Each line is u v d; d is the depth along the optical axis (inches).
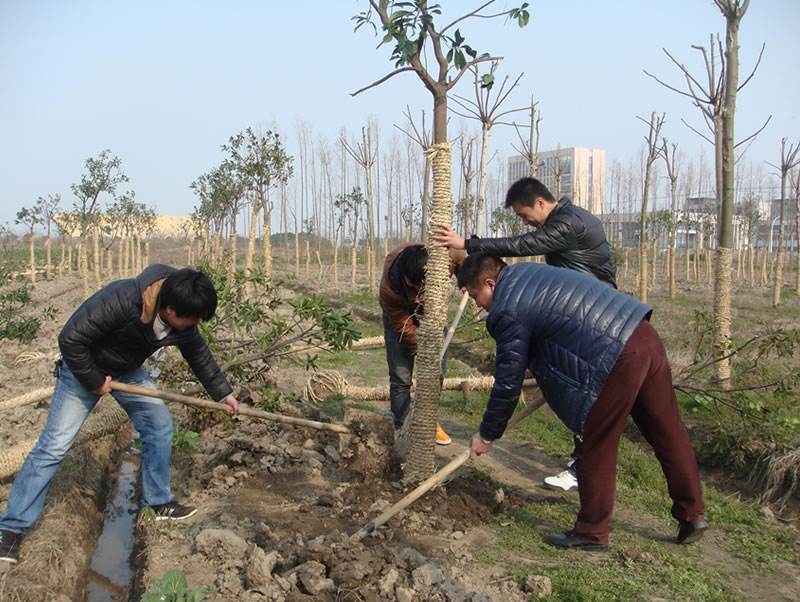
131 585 144.6
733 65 248.4
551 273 134.9
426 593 119.1
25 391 276.8
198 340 148.8
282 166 510.3
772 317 540.7
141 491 197.8
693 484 141.3
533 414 256.2
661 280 1015.0
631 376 129.0
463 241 159.9
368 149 714.2
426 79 159.2
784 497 179.6
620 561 137.6
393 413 200.8
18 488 133.5
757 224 1121.4
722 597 123.4
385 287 186.9
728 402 214.8
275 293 265.0
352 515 158.6
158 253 1657.2
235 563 134.8
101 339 133.1
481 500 171.9
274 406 224.4
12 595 120.8
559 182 537.6
